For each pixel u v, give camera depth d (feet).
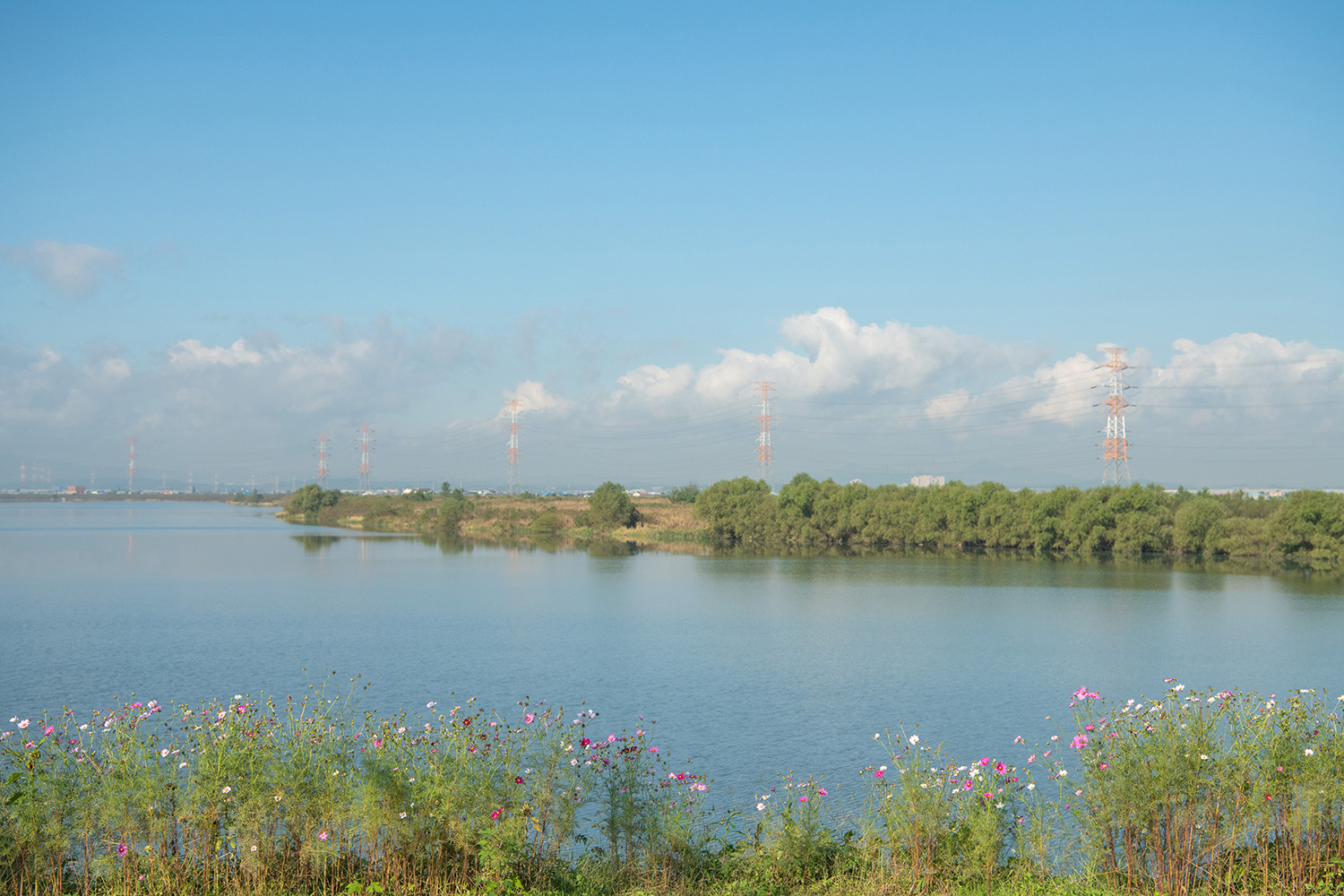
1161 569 365.81
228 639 192.24
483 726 51.60
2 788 42.96
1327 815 43.68
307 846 42.98
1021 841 47.26
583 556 429.38
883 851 48.83
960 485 485.97
